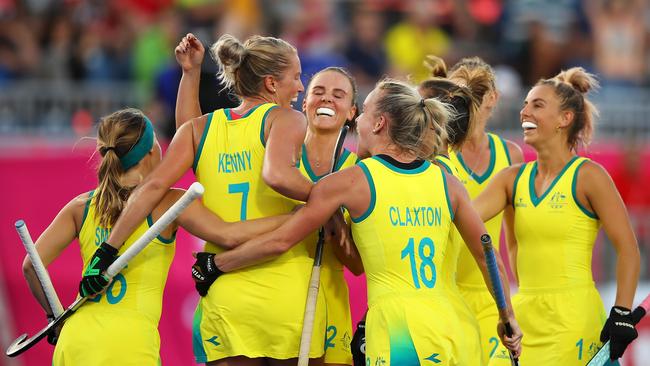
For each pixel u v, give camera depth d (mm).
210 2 43969
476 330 18672
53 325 18984
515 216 21391
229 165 19156
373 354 17969
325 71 20453
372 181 18047
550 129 20891
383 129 18500
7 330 31609
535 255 20953
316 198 18188
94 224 19000
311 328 18844
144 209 18562
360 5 46438
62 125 37625
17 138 35656
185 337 32094
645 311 20156
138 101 38750
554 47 48406
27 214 32344
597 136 41562
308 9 45500
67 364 18531
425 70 45156
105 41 42031
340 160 20266
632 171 37594
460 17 48125
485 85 22484
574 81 21688
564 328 20484
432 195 18219
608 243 36062
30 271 19672
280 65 19391
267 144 18734
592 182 20500
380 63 45031
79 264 31562
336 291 20219
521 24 49031
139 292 18828
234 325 19125
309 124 20375
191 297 32312
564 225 20656
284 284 19125
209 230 18812
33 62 40938
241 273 19109
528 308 20953
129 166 19000
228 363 19438
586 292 20703
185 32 43062
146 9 43500
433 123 18531
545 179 21125
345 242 19375
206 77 34031
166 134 36781
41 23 41781
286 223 18391
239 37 42219
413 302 17844
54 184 32781
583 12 50156
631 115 42156
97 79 41031
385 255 18031
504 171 21719
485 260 18172
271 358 19547
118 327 18547
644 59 50531
